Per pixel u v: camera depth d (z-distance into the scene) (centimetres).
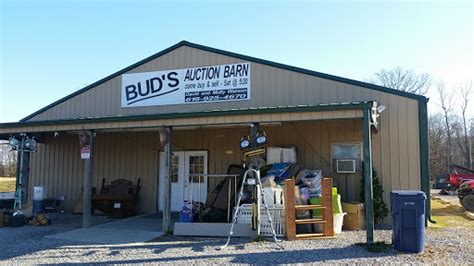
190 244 789
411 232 687
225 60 1209
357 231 917
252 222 840
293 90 1122
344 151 1077
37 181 1401
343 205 971
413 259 637
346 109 786
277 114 835
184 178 1270
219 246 763
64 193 1363
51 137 1405
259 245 765
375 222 987
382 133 1034
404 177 1007
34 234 915
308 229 865
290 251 707
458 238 815
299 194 895
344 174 1070
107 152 1351
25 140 1159
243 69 1186
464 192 1435
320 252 695
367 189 747
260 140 852
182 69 1255
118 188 1266
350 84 1068
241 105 1173
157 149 1302
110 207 1219
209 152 1245
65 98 1373
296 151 1112
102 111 1324
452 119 4209
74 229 973
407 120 1016
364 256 661
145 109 1277
